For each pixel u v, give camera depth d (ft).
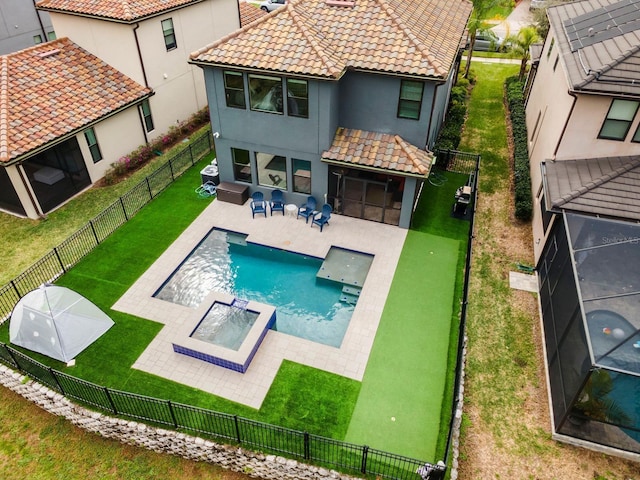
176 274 58.08
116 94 75.15
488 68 120.26
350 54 56.70
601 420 38.42
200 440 39.24
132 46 74.64
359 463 37.83
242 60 56.70
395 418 41.55
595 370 35.45
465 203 65.00
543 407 43.29
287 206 66.44
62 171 68.90
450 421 41.04
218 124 64.34
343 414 41.75
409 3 65.98
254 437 39.60
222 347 46.21
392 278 56.39
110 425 41.04
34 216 66.49
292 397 43.14
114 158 77.10
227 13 93.97
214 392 43.55
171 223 65.51
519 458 39.52
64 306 47.55
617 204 48.24
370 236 63.05
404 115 58.85
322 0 63.57
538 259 57.41
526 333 50.47
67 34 78.02
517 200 67.62
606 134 52.90
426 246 61.41
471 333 50.16
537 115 76.89
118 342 48.34
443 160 76.69
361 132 61.57
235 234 64.39
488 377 45.83
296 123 59.77
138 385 44.16
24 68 70.49
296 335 50.08
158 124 84.43
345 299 54.54
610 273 42.88
